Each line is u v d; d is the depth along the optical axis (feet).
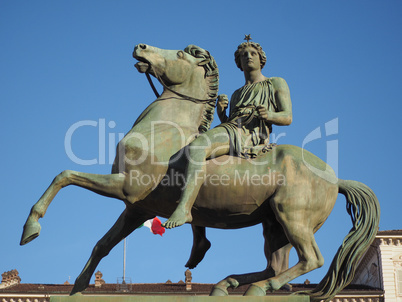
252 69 22.66
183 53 22.09
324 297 20.48
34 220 19.99
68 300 18.43
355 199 21.43
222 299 18.79
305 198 20.68
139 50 21.71
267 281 20.16
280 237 21.59
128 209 21.67
